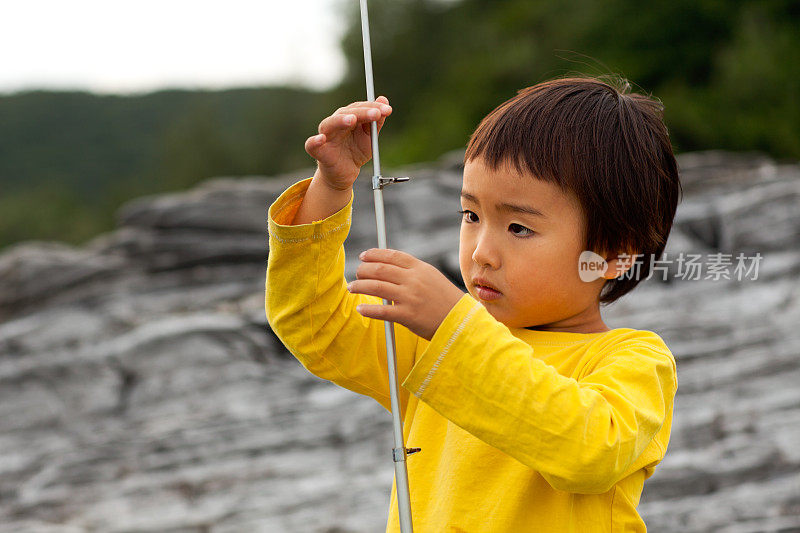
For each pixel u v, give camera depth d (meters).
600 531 1.62
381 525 5.57
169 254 9.44
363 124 1.76
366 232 9.51
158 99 68.75
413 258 1.54
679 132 18.45
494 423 1.47
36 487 6.75
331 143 1.72
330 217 1.76
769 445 5.56
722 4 21.00
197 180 41.38
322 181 1.79
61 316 8.80
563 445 1.45
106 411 7.81
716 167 9.67
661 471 5.50
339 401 7.31
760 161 9.77
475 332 1.48
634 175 1.72
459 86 25.39
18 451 7.47
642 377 1.61
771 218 7.79
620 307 7.45
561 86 1.78
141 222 9.67
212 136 42.56
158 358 8.07
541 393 1.46
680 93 19.44
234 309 8.68
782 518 4.98
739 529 4.94
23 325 8.80
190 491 6.40
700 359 6.54
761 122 17.91
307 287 1.78
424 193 9.67
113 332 8.58
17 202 53.09
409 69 31.34
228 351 8.06
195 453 6.82
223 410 7.43
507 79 24.06
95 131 65.44
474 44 28.30
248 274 9.33
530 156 1.65
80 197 57.62
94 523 6.16
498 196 1.67
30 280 9.25
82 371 8.05
